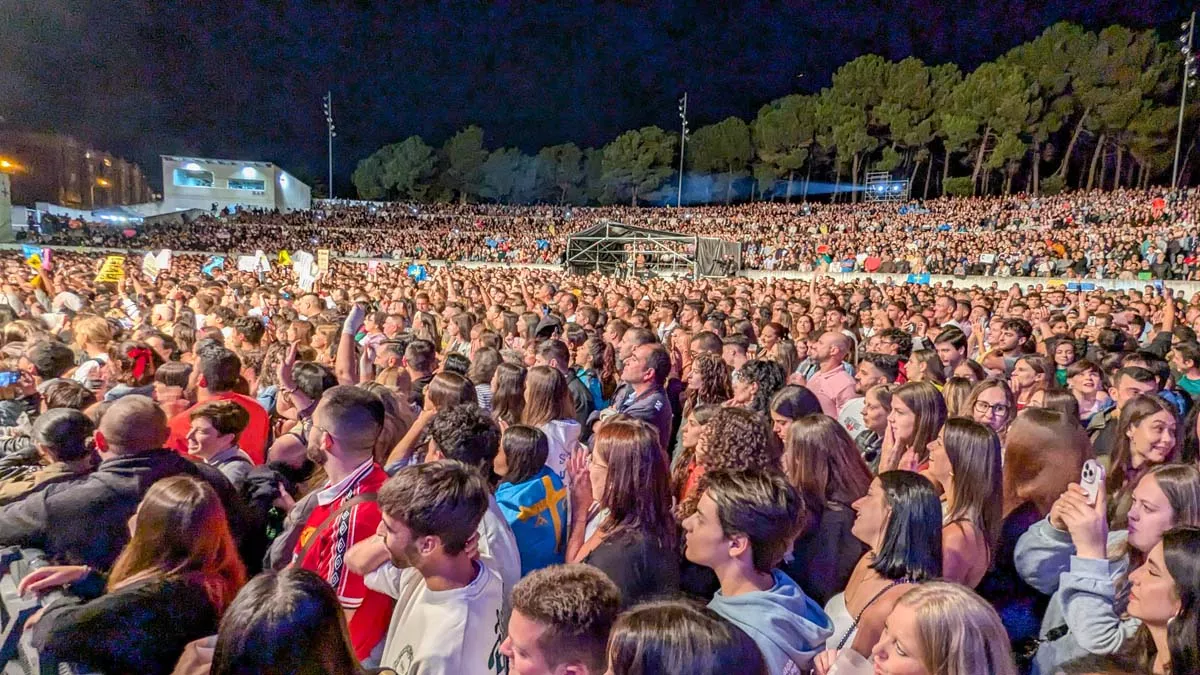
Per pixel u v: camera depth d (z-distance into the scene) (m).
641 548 3.03
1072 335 9.43
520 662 1.97
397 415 4.81
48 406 4.86
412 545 2.49
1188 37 40.28
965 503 3.25
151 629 2.43
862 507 3.04
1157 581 2.39
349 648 2.10
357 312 6.16
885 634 2.00
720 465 3.50
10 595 2.93
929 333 10.60
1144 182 62.16
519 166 91.88
